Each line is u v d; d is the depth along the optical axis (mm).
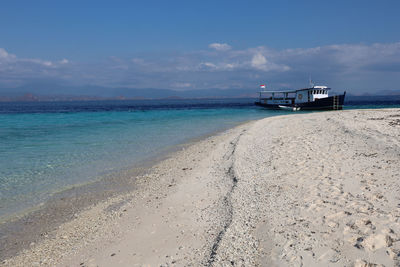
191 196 9438
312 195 8266
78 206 9375
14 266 6180
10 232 7766
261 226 6719
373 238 5695
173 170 13148
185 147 19062
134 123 37219
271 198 8352
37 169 13961
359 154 12570
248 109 72625
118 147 19516
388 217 6473
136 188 10898
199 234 6742
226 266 5316
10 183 11891
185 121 39562
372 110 39031
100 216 8477
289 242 5902
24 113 64688
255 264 5336
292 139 17812
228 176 11188
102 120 42656
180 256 5887
